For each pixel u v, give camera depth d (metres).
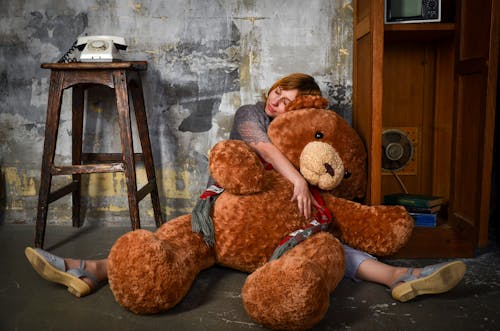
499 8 1.93
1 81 2.63
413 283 1.62
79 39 2.35
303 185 1.83
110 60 2.26
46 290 1.78
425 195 2.41
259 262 1.78
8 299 1.70
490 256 2.14
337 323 1.50
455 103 2.26
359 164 2.07
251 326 1.50
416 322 1.51
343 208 1.92
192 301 1.69
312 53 2.57
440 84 2.53
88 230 2.60
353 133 2.08
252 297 1.43
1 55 2.61
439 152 2.57
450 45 2.46
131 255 1.51
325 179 1.87
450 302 1.66
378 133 2.04
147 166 2.53
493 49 1.95
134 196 2.25
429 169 2.63
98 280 1.80
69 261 1.78
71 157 2.66
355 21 2.48
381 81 2.02
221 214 1.80
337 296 1.72
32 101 2.64
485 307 1.61
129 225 2.70
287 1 2.54
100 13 2.57
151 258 1.51
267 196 1.80
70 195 2.69
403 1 2.23
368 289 1.78
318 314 1.39
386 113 2.60
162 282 1.51
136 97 2.48
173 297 1.55
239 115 2.18
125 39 2.58
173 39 2.58
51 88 2.22
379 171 2.06
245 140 2.05
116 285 1.52
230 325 1.50
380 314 1.57
